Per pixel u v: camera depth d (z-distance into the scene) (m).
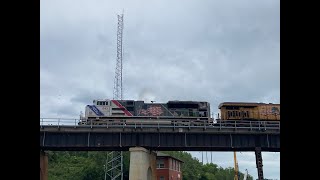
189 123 52.47
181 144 50.03
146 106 64.06
